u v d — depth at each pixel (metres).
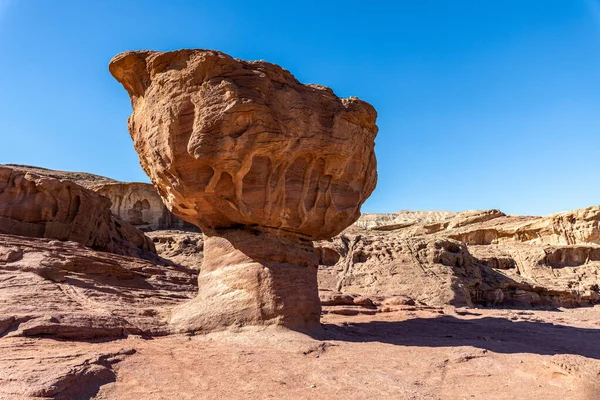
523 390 7.58
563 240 47.06
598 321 21.41
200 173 11.37
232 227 12.97
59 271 13.40
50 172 56.22
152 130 11.68
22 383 5.95
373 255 34.94
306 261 13.05
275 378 7.66
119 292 13.77
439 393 7.31
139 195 48.66
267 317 11.27
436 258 33.81
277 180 12.24
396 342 11.84
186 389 6.84
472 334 14.02
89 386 6.46
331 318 17.09
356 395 6.96
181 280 18.38
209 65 10.88
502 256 44.25
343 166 13.25
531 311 28.59
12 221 19.39
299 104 12.08
